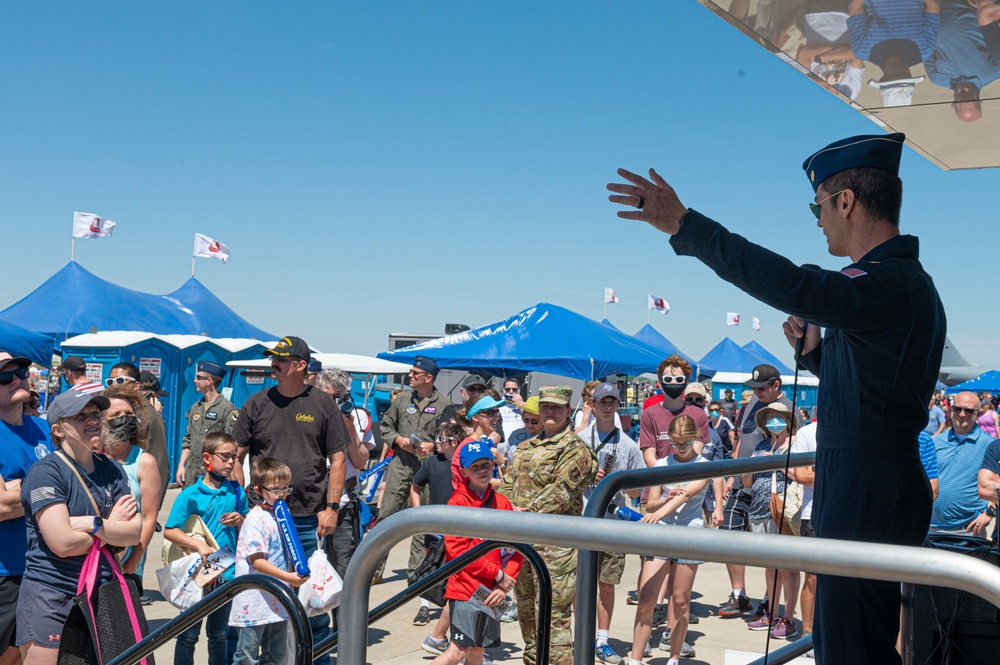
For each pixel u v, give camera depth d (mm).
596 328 11164
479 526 1504
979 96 2068
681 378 7066
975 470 6508
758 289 1746
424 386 7992
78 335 14234
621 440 6184
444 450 6668
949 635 2264
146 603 7230
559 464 5129
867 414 1862
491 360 10602
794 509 5961
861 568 1224
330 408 5496
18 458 4426
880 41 1801
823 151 2053
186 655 5039
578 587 2234
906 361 1826
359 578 1609
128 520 3812
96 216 15680
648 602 5652
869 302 1766
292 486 5344
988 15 1631
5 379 4422
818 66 1990
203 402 8930
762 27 1817
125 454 4344
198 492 5133
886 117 2303
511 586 4844
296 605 2291
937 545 2314
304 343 5473
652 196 1802
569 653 4918
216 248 19578
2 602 4277
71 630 3609
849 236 2008
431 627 6992
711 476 2498
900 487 1834
